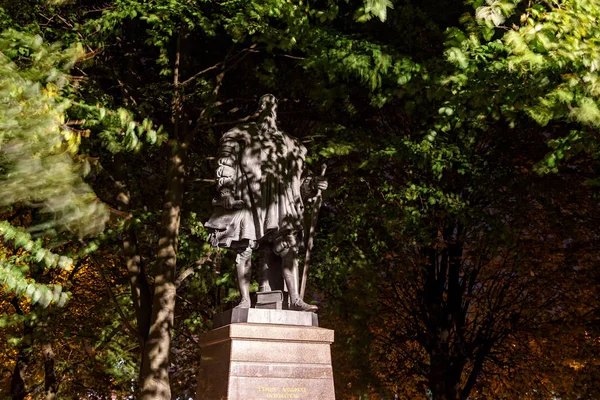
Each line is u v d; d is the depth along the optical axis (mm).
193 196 14984
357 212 14570
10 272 7461
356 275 14625
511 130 15953
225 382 7473
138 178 15125
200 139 15578
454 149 13375
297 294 8750
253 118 14758
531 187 15500
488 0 7707
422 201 15062
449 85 9695
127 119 9156
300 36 11242
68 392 20328
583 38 7680
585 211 17688
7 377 21047
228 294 14695
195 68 14844
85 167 6078
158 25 11570
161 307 11945
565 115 7973
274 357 7684
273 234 8930
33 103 5582
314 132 15102
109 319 16109
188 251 14195
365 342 15000
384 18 5887
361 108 15773
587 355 18453
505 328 19453
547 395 19766
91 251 12273
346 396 18094
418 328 19078
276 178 8961
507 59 8414
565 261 18609
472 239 17250
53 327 15414
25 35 6551
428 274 18797
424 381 20359
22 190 5367
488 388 20766
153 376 11414
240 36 11477
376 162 14094
